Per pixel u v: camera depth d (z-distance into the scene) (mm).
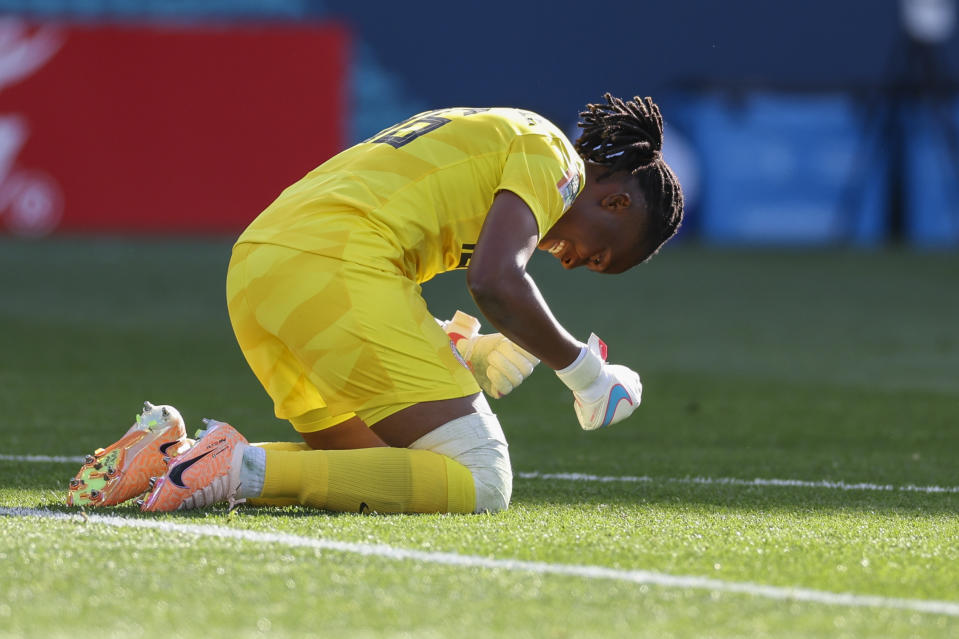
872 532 9539
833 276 47375
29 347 26328
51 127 52844
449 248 10461
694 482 13117
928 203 65562
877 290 43031
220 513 9492
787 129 65062
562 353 10008
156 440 9734
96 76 53125
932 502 11812
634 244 10898
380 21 71312
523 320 9773
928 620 6734
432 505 9781
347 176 10250
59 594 6859
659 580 7449
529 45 71875
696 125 65312
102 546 8016
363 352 9789
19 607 6598
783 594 7184
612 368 10430
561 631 6352
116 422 17219
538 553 8141
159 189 54094
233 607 6680
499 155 10352
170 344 27547
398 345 9797
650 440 17031
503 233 9812
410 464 9688
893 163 65438
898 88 65688
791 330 32719
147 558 7711
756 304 38656
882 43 69562
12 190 52656
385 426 9984
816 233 65312
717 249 59094
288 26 54438
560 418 19297
